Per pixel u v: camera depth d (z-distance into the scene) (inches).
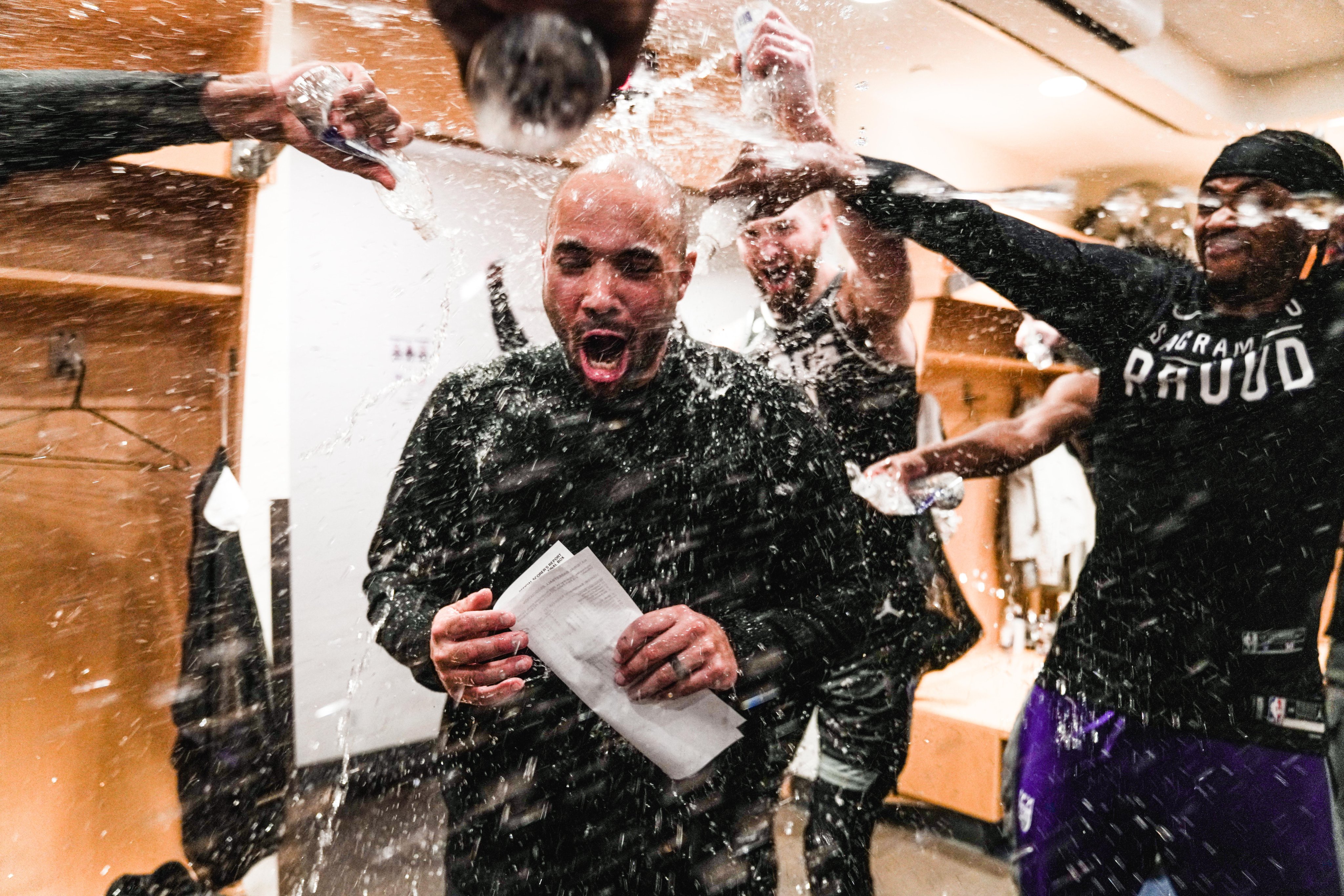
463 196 43.3
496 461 38.2
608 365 36.6
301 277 59.5
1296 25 85.9
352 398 60.1
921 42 72.5
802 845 46.1
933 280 72.6
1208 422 42.0
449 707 38.0
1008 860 49.8
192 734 55.0
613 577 35.6
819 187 43.3
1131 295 43.6
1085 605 47.3
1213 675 42.3
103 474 60.7
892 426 53.4
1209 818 42.2
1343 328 38.7
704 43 40.3
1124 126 93.0
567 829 36.3
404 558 38.9
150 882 53.2
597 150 40.9
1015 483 84.2
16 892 55.3
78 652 58.6
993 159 94.5
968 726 63.0
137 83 33.1
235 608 56.6
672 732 34.4
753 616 37.1
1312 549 40.4
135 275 59.7
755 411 38.6
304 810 53.9
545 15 13.2
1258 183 39.1
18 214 56.6
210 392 61.4
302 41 46.1
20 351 58.6
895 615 50.9
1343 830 40.8
